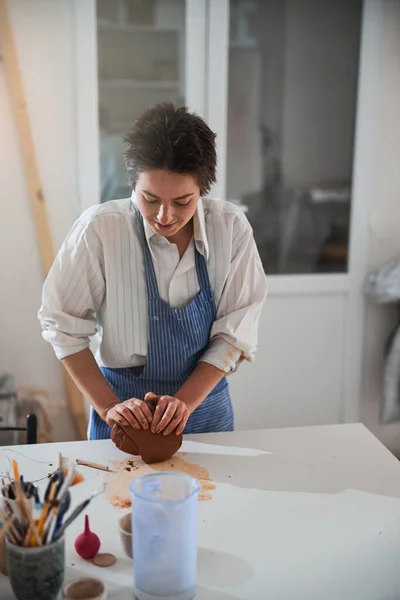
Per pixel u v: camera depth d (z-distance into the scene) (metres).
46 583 0.98
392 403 2.79
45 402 2.63
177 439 1.41
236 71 2.60
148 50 2.52
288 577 1.07
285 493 1.30
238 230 1.55
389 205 2.79
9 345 2.62
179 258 1.51
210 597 1.02
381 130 2.71
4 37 2.37
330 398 2.90
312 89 2.67
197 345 1.57
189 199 1.28
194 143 1.23
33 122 2.46
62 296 1.49
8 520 0.97
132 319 1.52
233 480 1.35
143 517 0.98
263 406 2.85
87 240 1.46
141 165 1.24
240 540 1.15
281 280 2.75
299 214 2.77
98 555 1.11
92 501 1.26
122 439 1.39
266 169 2.71
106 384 1.51
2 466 1.38
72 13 2.40
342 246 2.81
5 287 2.57
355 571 1.08
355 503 1.28
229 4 2.53
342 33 2.64
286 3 2.58
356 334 2.86
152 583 1.00
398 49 2.65
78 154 2.51
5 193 2.50
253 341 1.60
